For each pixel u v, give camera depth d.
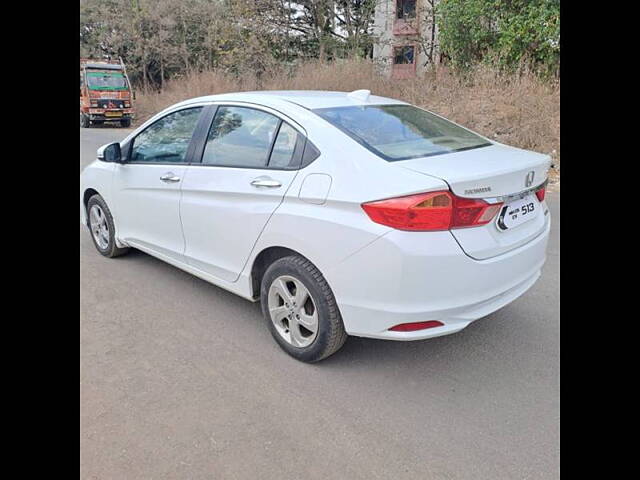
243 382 3.00
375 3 20.98
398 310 2.65
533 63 12.27
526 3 12.84
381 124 3.30
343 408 2.76
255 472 2.32
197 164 3.80
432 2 17.16
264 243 3.24
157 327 3.65
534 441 2.51
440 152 3.07
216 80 19.28
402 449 2.46
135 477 2.29
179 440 2.52
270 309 3.32
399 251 2.57
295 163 3.12
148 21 24.83
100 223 5.06
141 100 23.61
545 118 10.01
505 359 3.21
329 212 2.84
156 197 4.15
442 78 13.34
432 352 3.31
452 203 2.59
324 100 3.50
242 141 3.52
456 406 2.77
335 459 2.40
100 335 3.53
